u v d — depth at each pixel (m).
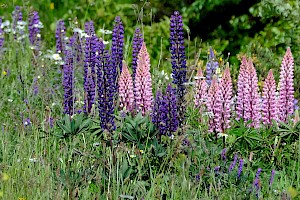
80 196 6.04
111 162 6.19
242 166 6.22
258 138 6.80
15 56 10.58
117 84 7.78
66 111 7.84
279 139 6.92
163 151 6.39
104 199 5.96
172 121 6.71
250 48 10.34
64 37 10.55
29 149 6.72
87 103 7.66
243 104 7.57
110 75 6.80
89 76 7.61
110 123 6.63
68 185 5.69
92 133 6.66
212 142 7.07
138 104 7.48
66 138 6.80
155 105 6.76
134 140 6.48
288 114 7.78
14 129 7.78
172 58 7.21
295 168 6.82
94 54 7.83
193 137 6.62
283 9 10.97
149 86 7.47
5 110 8.52
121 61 8.13
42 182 6.18
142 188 5.98
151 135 6.56
